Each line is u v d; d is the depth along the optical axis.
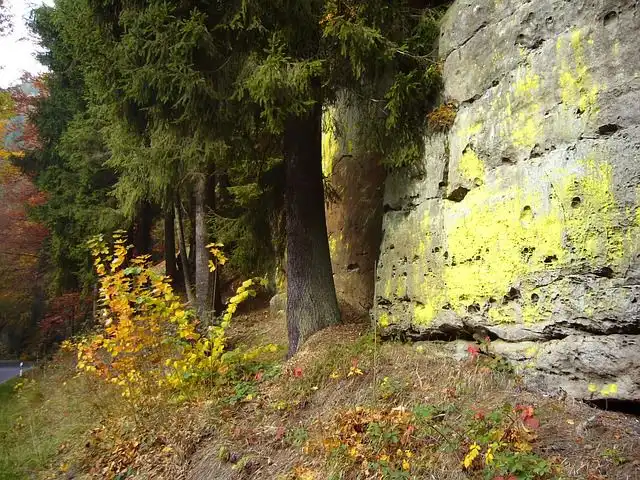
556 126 4.49
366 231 9.05
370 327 7.45
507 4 5.21
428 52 6.58
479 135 5.43
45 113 18.45
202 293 10.62
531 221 4.62
